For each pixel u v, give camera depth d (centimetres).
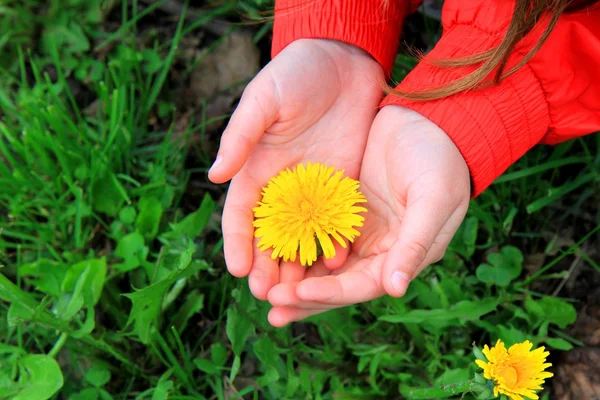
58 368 46
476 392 41
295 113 45
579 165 53
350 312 49
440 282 49
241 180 45
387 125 45
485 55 44
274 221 43
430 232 41
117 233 52
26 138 52
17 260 51
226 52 59
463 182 43
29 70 59
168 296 49
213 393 49
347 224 43
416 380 48
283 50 47
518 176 50
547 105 45
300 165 45
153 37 60
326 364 49
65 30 60
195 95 59
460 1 46
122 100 54
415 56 54
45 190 52
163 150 54
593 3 43
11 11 59
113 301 51
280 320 42
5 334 50
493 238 52
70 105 58
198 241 53
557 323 48
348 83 47
